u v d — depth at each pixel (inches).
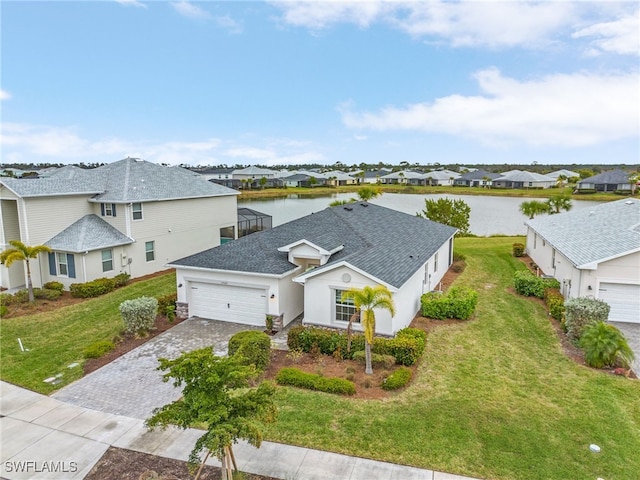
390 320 606.5
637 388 487.2
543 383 499.2
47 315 771.4
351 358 562.9
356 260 649.0
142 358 590.9
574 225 989.8
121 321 733.3
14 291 916.0
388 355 543.5
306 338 585.0
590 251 753.0
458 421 416.8
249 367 306.3
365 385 488.7
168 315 738.2
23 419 439.5
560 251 813.9
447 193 3939.5
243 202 3230.8
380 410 437.7
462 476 341.4
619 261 690.2
